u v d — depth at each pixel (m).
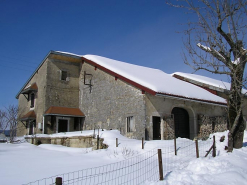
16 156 12.22
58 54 23.84
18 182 7.45
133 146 13.73
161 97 18.12
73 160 11.23
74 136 17.53
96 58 23.42
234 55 12.23
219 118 21.11
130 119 18.09
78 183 7.36
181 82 23.64
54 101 23.44
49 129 22.53
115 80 20.05
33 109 25.22
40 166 9.79
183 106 19.22
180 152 12.36
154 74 23.61
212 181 7.30
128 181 7.56
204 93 21.94
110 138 15.36
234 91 12.11
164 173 8.30
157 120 17.92
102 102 21.16
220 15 11.68
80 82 24.73
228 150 11.51
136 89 17.94
